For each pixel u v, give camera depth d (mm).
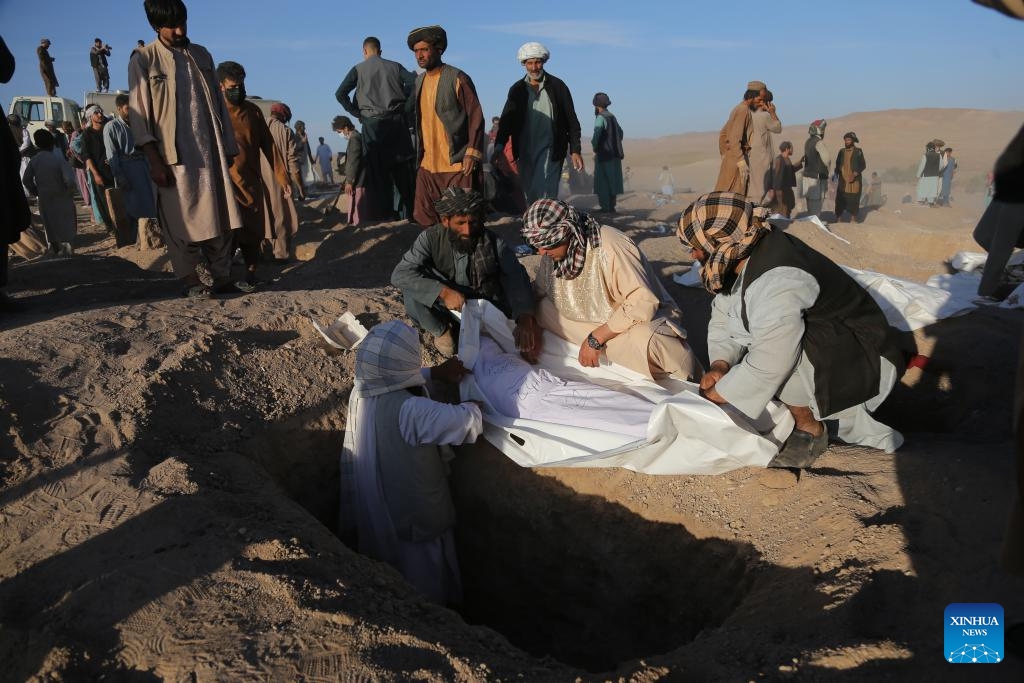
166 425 3791
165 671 2309
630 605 3742
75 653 2361
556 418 4051
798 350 3074
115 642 2443
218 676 2264
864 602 2578
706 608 3420
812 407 3330
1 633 2488
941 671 2217
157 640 2430
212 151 5445
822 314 3182
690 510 3561
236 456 3746
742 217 3104
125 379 4016
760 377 3082
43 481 3291
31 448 3459
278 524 3156
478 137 6953
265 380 4387
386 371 3838
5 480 3275
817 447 3516
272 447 4059
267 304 5297
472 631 2705
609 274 4355
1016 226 4023
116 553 2867
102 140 11180
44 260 8055
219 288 5844
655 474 3789
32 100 19000
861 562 2789
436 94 6844
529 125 9070
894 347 3420
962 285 6312
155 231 9047
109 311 4918
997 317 5250
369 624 2512
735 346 3500
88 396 3854
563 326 4590
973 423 4344
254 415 4117
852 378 3221
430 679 2279
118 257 8445
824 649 2352
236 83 6453
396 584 2988
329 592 2693
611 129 11797
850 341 3207
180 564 2781
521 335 4594
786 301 3033
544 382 4301
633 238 9711
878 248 9406
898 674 2234
